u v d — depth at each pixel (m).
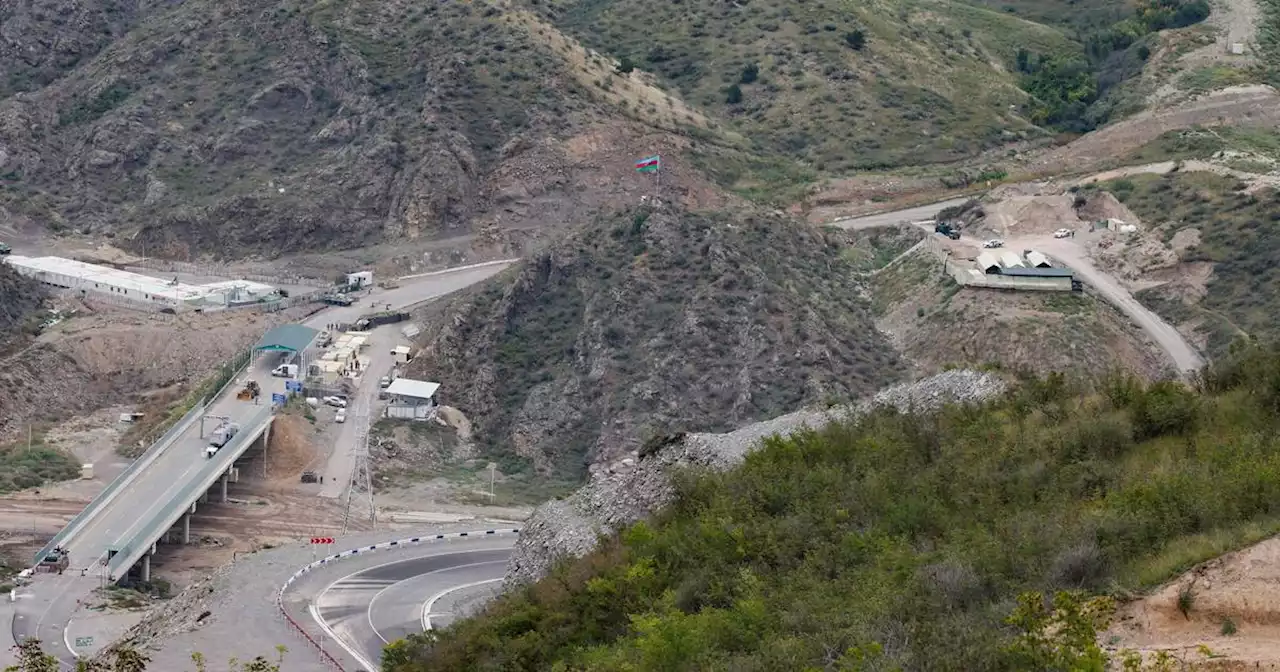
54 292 172.25
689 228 164.00
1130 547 40.06
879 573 44.44
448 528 108.31
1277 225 162.75
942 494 51.03
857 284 171.38
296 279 180.62
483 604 69.56
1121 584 37.72
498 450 144.12
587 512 67.81
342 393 147.25
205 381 150.12
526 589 61.12
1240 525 39.12
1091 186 183.00
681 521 58.47
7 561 109.69
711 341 147.25
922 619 39.72
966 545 44.38
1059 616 35.12
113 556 106.62
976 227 177.62
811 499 54.47
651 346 148.75
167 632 79.62
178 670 71.19
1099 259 166.25
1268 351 56.56
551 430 144.00
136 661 47.94
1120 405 54.12
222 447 127.44
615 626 52.81
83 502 124.75
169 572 111.50
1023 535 42.69
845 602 43.53
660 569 54.06
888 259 178.25
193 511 120.38
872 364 149.38
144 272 184.38
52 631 93.88
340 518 122.31
